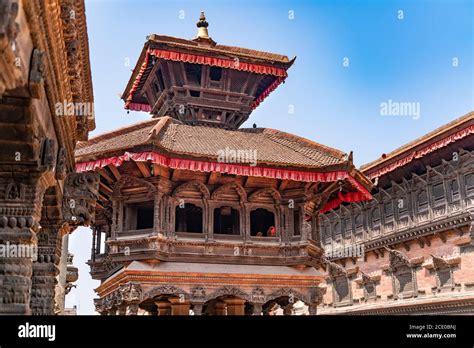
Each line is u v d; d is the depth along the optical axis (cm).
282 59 3603
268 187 2975
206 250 2817
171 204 2825
